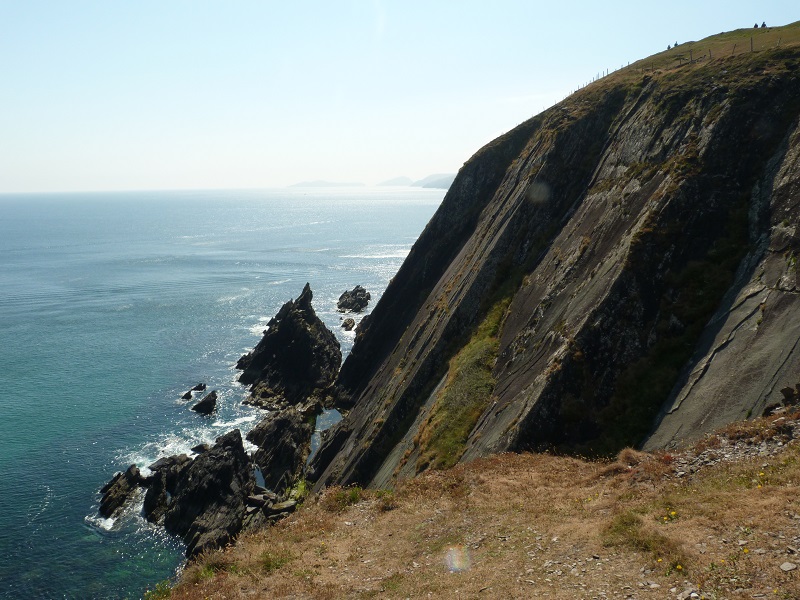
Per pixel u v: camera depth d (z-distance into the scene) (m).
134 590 37.28
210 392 69.31
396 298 64.31
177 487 46.69
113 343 89.81
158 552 40.97
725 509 13.94
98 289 130.50
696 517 14.06
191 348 87.62
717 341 23.42
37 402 67.00
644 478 17.94
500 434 26.97
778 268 23.36
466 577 14.48
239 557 18.31
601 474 19.86
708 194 28.95
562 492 19.45
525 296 38.00
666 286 26.94
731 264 26.11
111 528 43.72
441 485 22.92
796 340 19.66
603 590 12.15
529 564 14.35
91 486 49.31
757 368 20.28
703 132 32.28
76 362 80.94
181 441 57.66
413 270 64.06
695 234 27.94
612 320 26.75
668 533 13.69
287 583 15.88
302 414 62.19
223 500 44.25
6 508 45.94
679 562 12.22
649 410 23.67
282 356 73.75
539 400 25.77
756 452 16.58
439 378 39.66
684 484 16.58
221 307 112.81
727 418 19.77
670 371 24.33
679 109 36.34
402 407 41.12
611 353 26.11
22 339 91.56
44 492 48.31
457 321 43.12
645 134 37.84
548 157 47.12
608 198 36.62
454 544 17.06
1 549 41.09
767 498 13.69
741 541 12.30
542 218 43.97
